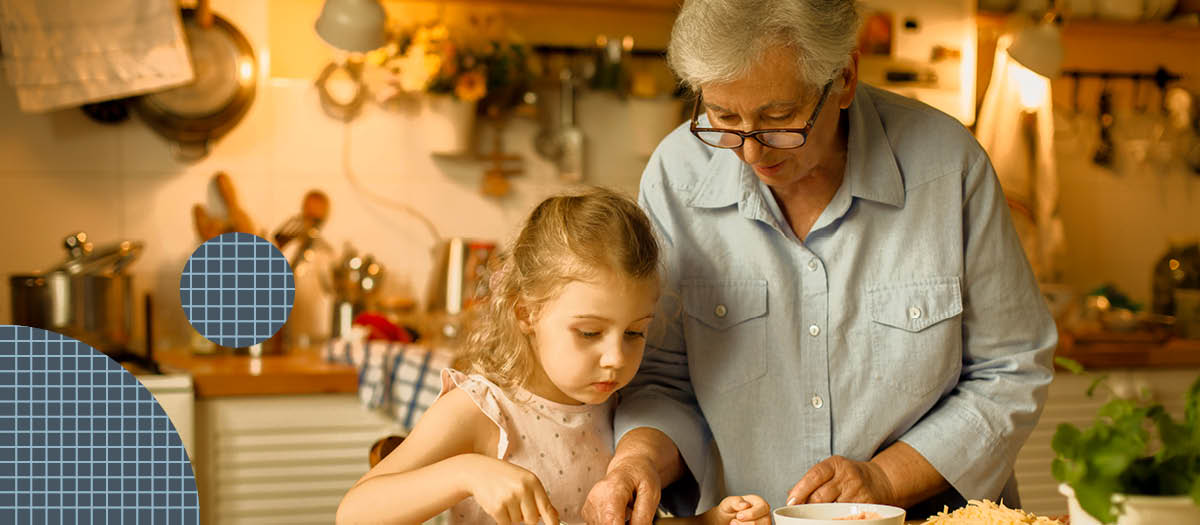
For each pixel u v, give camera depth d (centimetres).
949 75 314
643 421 119
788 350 120
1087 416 271
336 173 295
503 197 304
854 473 109
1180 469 80
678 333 125
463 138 291
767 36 99
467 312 269
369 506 102
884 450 119
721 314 122
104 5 268
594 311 110
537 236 116
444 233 301
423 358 236
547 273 112
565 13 305
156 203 285
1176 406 275
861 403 119
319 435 241
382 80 293
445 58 280
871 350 119
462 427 115
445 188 301
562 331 111
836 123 112
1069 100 326
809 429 120
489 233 304
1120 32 320
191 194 287
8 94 278
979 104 314
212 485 236
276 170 291
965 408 118
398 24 294
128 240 284
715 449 127
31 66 266
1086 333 285
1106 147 328
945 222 118
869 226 119
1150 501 78
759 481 122
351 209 296
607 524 101
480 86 283
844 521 88
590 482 121
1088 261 330
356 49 253
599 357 111
